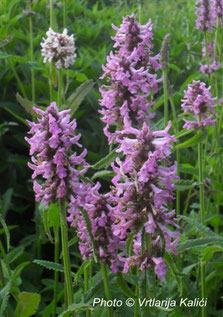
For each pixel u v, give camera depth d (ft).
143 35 2.22
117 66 2.17
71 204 1.87
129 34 2.21
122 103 2.18
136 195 1.83
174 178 1.81
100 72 3.75
